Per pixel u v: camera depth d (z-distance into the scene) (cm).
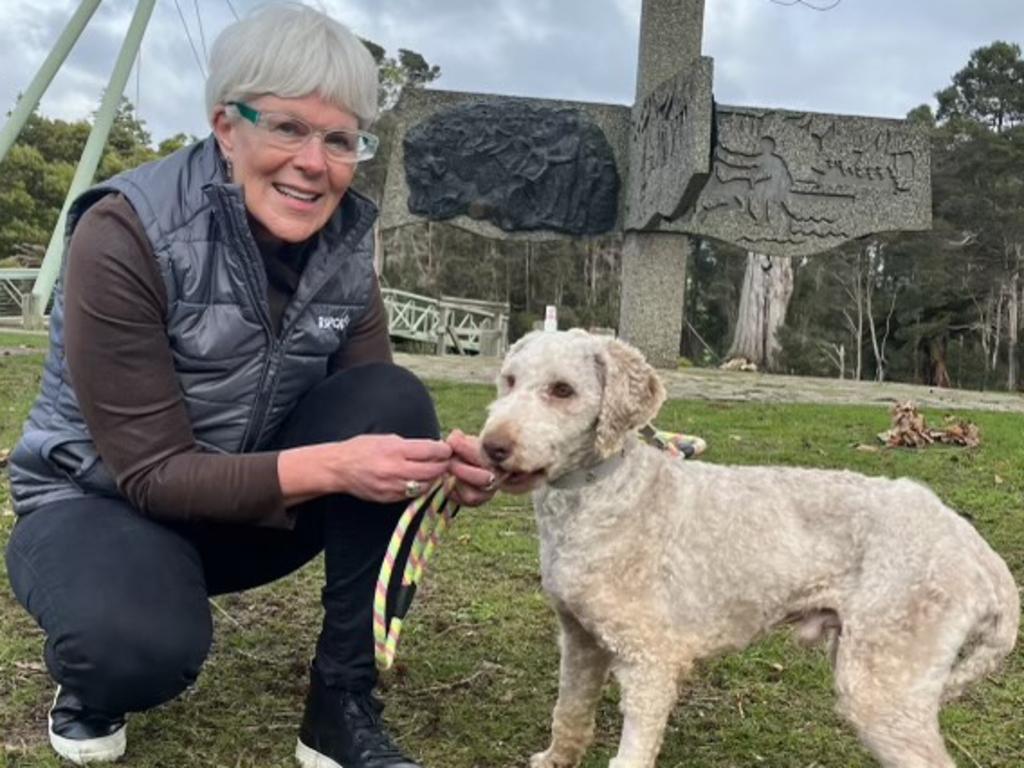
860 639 281
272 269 299
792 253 1418
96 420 280
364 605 300
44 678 347
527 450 287
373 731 301
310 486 277
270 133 279
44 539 282
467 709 346
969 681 285
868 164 1420
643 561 292
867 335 4328
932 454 787
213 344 289
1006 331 4216
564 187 1456
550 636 406
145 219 279
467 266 4316
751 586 293
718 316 4525
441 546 514
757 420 929
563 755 310
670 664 291
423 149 1434
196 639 277
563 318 4209
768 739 334
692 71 1241
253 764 302
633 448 303
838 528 294
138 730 318
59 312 294
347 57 282
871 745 279
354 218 311
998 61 4828
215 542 322
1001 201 4103
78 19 1659
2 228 4516
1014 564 506
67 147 4919
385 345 344
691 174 1219
